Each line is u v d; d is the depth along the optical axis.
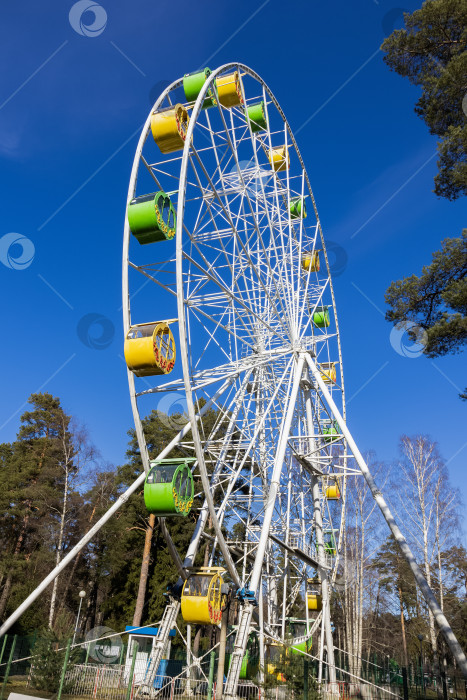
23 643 20.86
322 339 23.08
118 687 17.72
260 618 17.83
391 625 58.00
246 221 20.05
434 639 31.55
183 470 15.33
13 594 37.31
